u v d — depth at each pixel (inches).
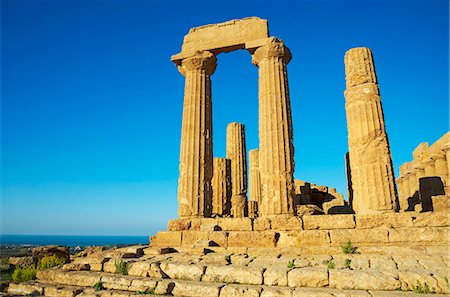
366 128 512.4
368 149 504.7
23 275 418.9
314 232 443.2
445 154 834.8
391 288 295.3
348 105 543.5
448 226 415.8
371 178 492.7
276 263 372.8
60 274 390.3
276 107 537.6
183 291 323.0
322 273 315.3
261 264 365.7
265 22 600.4
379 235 420.5
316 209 754.8
